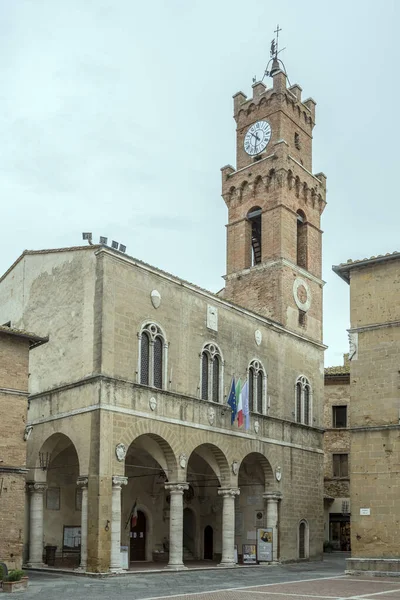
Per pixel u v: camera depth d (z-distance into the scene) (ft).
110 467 134.72
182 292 160.56
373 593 104.47
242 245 211.00
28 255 166.20
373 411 139.13
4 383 125.39
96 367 138.31
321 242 220.64
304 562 181.78
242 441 169.27
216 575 139.85
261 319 183.73
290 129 217.56
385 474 135.03
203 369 163.43
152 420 145.38
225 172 220.84
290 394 190.60
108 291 142.82
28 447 151.64
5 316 171.73
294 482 184.96
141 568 146.20
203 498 190.90
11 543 120.98
